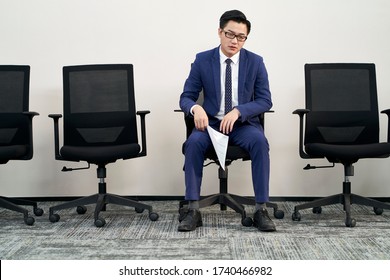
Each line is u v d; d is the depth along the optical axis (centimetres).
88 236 257
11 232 267
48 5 345
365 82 306
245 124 281
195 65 291
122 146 284
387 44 340
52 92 349
